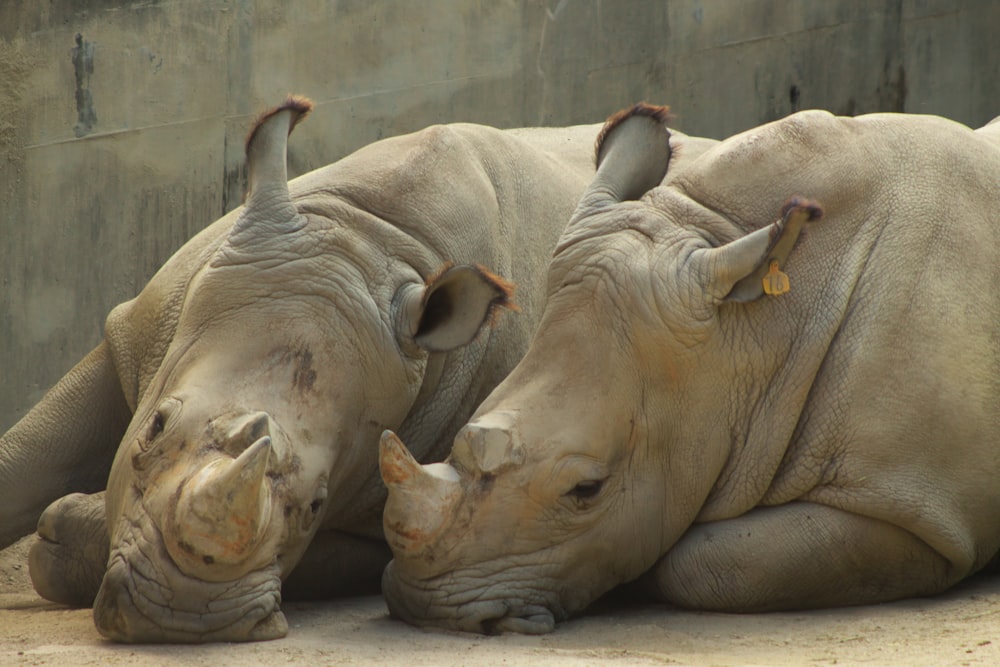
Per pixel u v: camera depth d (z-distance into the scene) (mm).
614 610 14234
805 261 14367
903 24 25812
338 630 13094
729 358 14078
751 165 14719
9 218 26562
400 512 12992
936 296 14414
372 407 14055
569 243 14391
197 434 12617
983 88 25469
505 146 17109
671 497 14047
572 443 13383
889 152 14977
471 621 13008
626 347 13805
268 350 13445
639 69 26719
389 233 14734
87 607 14898
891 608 14070
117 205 26656
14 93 26625
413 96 26969
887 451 13984
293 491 12867
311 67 26906
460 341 14172
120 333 16281
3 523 16594
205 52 26797
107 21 26719
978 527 14406
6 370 26469
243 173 26656
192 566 12031
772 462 14117
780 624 13500
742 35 26453
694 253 13953
